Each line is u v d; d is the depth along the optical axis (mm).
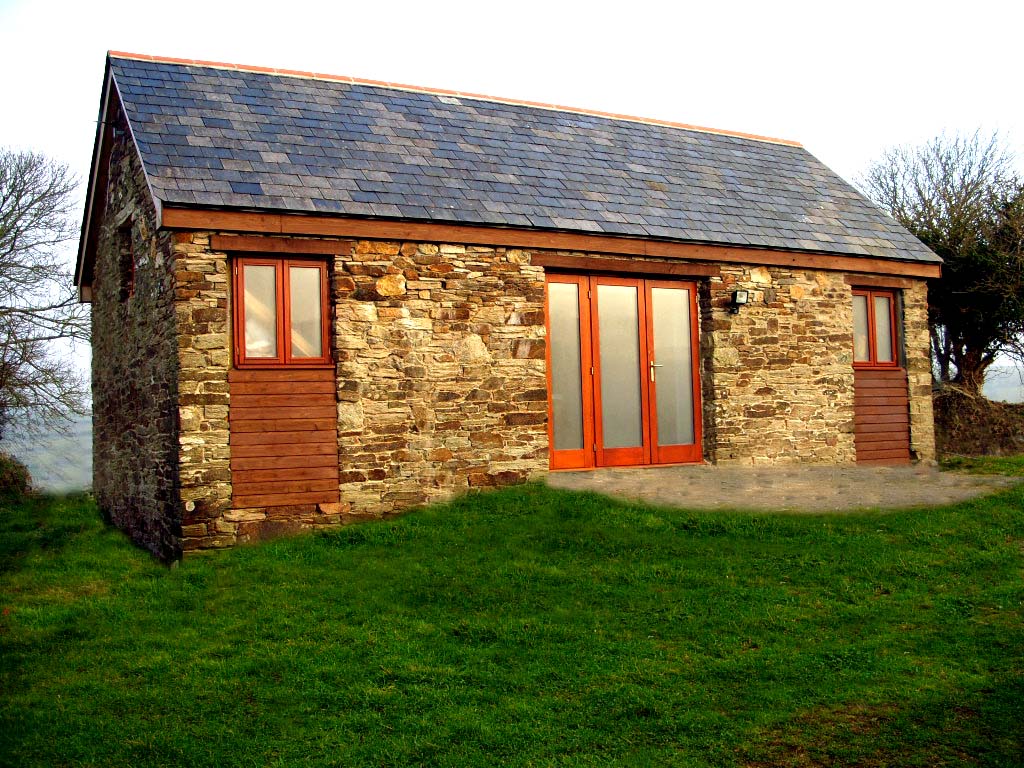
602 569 8469
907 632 6953
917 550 8719
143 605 8070
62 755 5398
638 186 13383
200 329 9836
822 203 15023
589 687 6152
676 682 6199
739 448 13141
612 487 11320
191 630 7402
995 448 18297
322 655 6754
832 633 6992
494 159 12703
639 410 12875
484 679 6316
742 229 13281
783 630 7078
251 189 10250
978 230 20016
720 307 13125
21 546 11750
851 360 14180
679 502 10508
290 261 10453
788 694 5930
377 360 10703
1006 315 19594
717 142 15797
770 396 13438
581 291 12516
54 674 6590
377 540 9602
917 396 14805
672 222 12758
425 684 6254
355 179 11117
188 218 9727
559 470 12297
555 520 9914
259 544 9766
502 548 9125
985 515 9609
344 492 10453
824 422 13867
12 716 5906
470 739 5477
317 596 8039
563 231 11688
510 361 11484
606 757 5207
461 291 11227
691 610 7512
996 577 8000
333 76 13344
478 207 11422
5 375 20391
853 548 8789
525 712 5789
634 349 12852
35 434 20938
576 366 12453
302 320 10492
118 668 6676
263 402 10148
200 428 9781
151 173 9977
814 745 5273
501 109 14211
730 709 5762
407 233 10812
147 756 5383
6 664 6824
